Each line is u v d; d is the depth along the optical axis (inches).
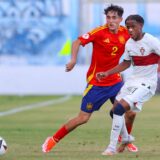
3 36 4325.8
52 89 3634.4
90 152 1322.6
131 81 1275.8
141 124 2018.9
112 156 1251.2
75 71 3639.3
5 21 4325.8
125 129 1317.7
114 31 1307.8
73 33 4286.4
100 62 1316.4
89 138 1610.5
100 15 4141.2
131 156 1253.7
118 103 1253.7
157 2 4175.7
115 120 1258.6
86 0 4160.9
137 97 1246.3
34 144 1482.5
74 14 4279.0
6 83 3619.6
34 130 1838.1
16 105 2945.4
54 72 3631.9
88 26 4160.9
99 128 1888.5
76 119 1316.4
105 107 2849.4
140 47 1251.8
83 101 1321.4
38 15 4320.9
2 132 1779.0
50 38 4313.5
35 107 2817.4
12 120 2193.7
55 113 2488.9
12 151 1343.5
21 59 4333.2
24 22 4325.8
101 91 1315.2
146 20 4188.0
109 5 1331.2
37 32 4318.4
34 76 3627.0
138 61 1266.0
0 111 2605.8
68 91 3639.3
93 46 1317.7
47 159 1210.0
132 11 4175.7
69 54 4291.3
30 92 3629.4
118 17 1298.0
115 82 1325.0
